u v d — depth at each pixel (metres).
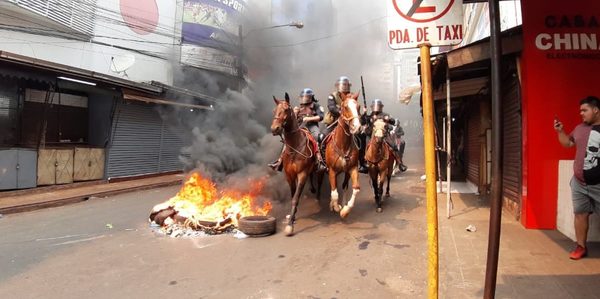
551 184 6.11
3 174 10.23
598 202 4.51
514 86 7.01
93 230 6.93
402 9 2.84
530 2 6.21
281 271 4.66
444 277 4.27
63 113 12.72
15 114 10.84
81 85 11.88
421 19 2.80
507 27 9.10
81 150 12.55
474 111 11.16
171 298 3.95
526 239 5.62
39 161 11.19
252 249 5.56
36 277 4.59
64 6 12.60
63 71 10.45
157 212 7.20
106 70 14.54
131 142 14.44
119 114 13.74
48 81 10.59
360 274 4.51
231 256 5.25
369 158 7.93
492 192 2.74
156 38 17.33
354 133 5.95
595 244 5.27
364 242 5.82
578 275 4.21
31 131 11.36
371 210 8.24
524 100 6.27
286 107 6.27
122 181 13.95
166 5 17.89
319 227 6.79
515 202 7.00
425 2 2.81
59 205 9.73
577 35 6.09
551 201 6.12
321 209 8.38
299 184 6.50
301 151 6.45
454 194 10.00
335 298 3.88
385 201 9.31
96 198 10.85
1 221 7.83
